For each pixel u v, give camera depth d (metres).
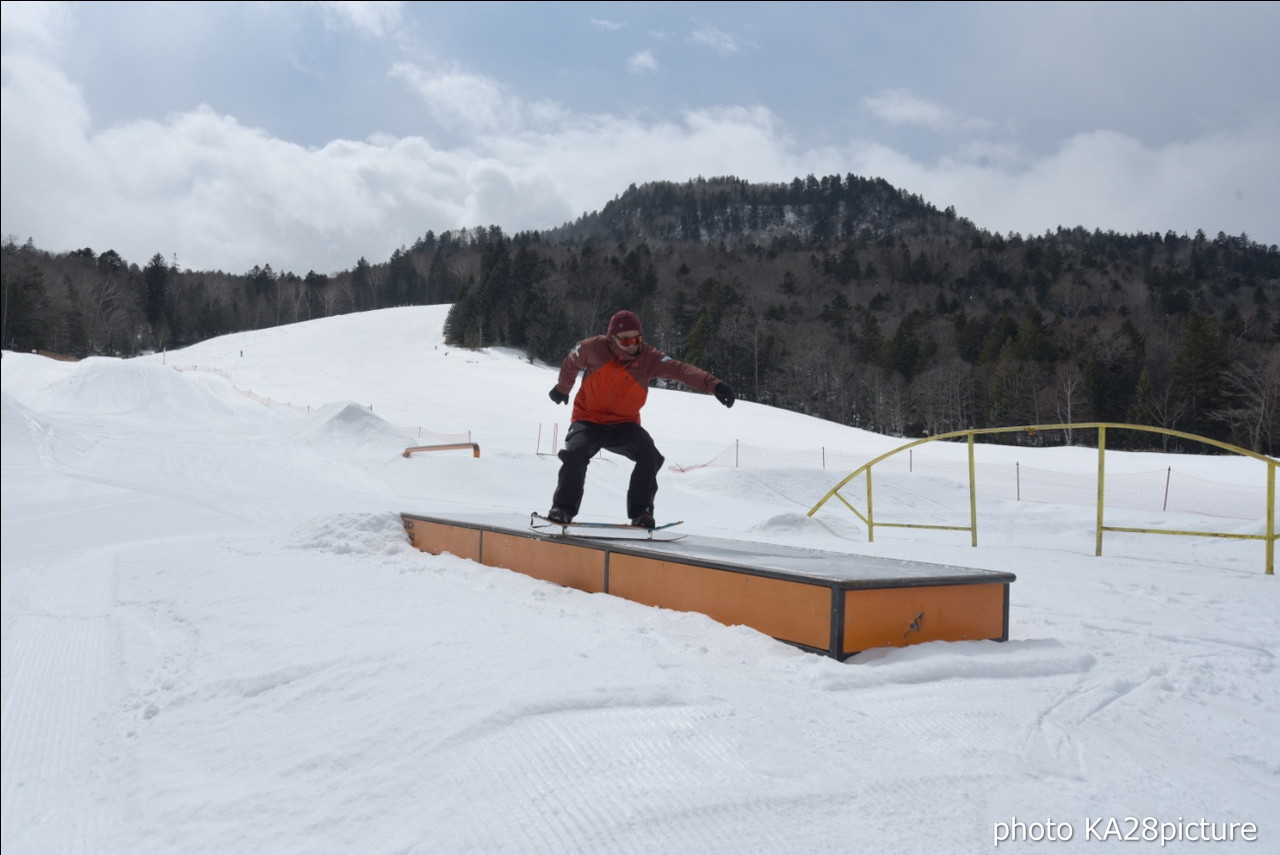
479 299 86.19
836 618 3.43
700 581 4.21
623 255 136.00
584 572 5.11
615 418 5.61
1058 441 69.25
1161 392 66.88
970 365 80.12
